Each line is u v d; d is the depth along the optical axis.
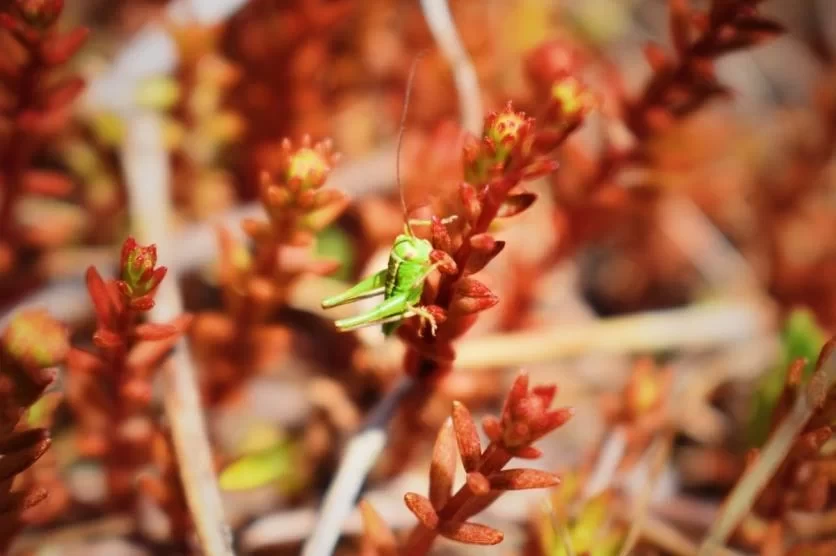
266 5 0.22
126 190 0.20
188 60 0.19
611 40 0.26
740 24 0.17
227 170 0.21
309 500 0.19
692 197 0.22
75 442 0.18
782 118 0.25
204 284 0.21
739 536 0.16
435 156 0.18
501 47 0.22
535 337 0.19
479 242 0.14
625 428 0.17
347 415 0.19
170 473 0.16
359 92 0.22
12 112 0.17
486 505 0.14
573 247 0.19
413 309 0.14
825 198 0.23
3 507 0.14
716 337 0.21
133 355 0.15
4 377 0.14
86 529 0.17
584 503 0.16
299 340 0.20
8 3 0.17
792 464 0.15
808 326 0.19
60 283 0.19
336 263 0.16
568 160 0.19
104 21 0.23
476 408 0.19
